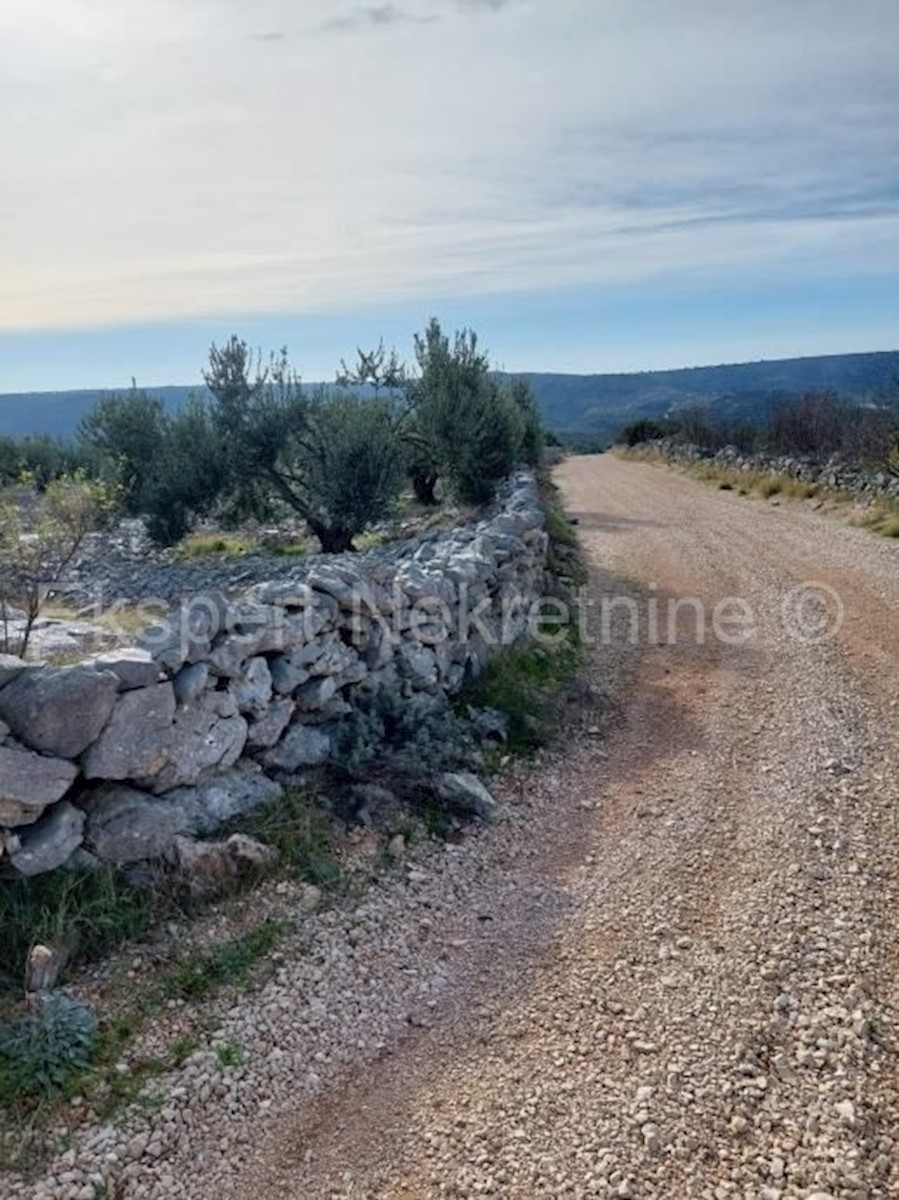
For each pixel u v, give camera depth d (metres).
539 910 4.91
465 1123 3.48
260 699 5.23
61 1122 3.36
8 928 3.99
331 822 5.30
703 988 4.20
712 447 32.97
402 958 4.46
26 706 4.18
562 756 6.94
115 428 20.95
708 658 9.59
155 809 4.54
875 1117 3.43
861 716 7.64
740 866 5.30
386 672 6.53
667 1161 3.26
